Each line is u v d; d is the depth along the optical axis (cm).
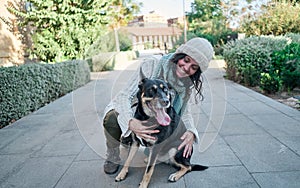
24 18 895
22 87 484
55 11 905
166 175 227
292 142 284
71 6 885
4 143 334
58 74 671
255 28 1126
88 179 228
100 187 214
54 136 353
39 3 870
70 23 877
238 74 721
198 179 217
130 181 221
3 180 234
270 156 252
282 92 576
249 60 690
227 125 350
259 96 543
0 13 827
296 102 471
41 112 509
